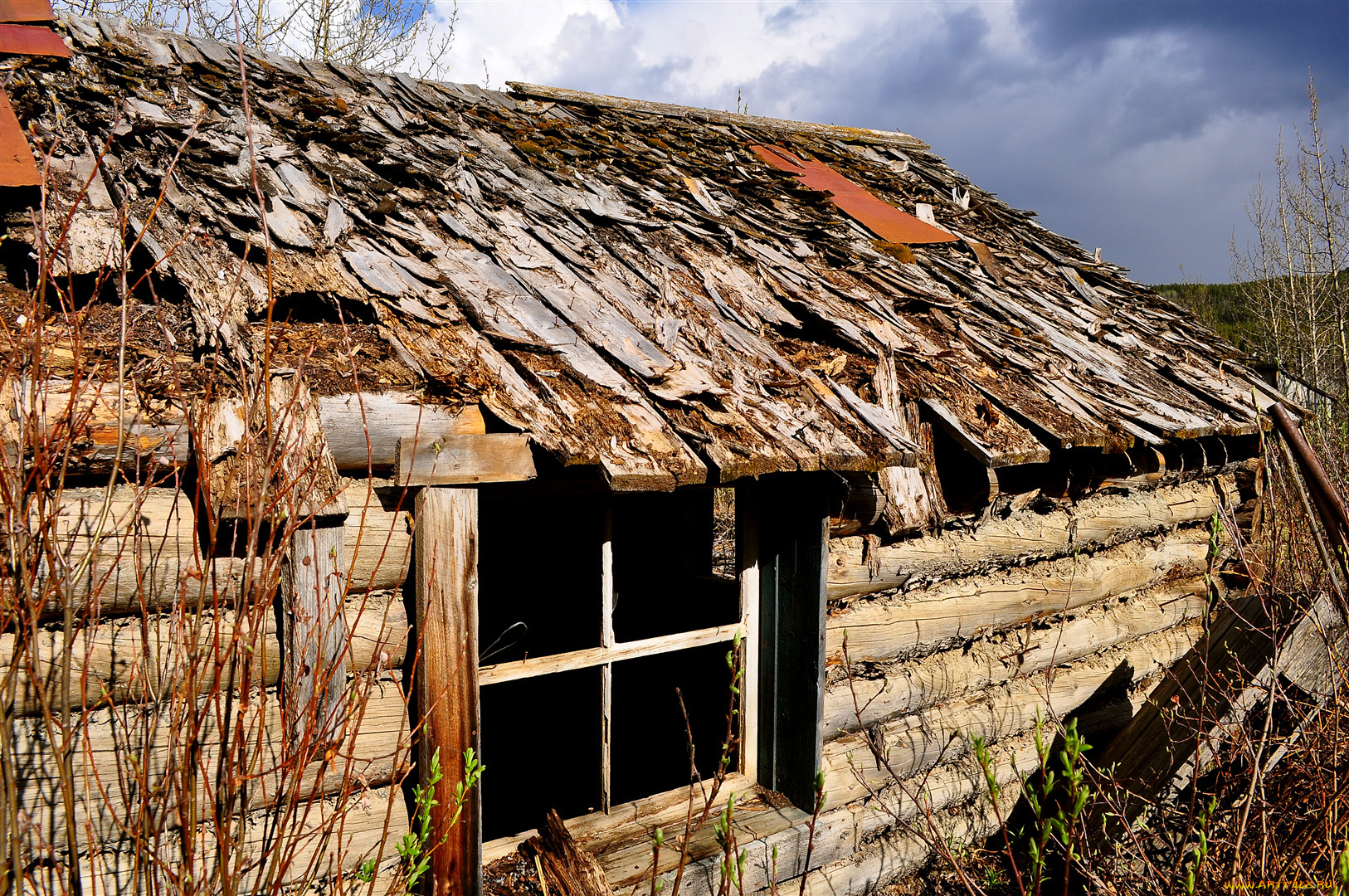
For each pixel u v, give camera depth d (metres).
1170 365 5.03
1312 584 3.71
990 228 6.76
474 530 2.34
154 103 3.60
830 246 4.75
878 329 3.84
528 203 3.93
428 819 2.08
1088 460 3.97
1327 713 3.14
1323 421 7.26
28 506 1.70
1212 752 3.24
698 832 3.03
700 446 2.45
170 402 2.08
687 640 3.15
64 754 1.71
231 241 2.68
